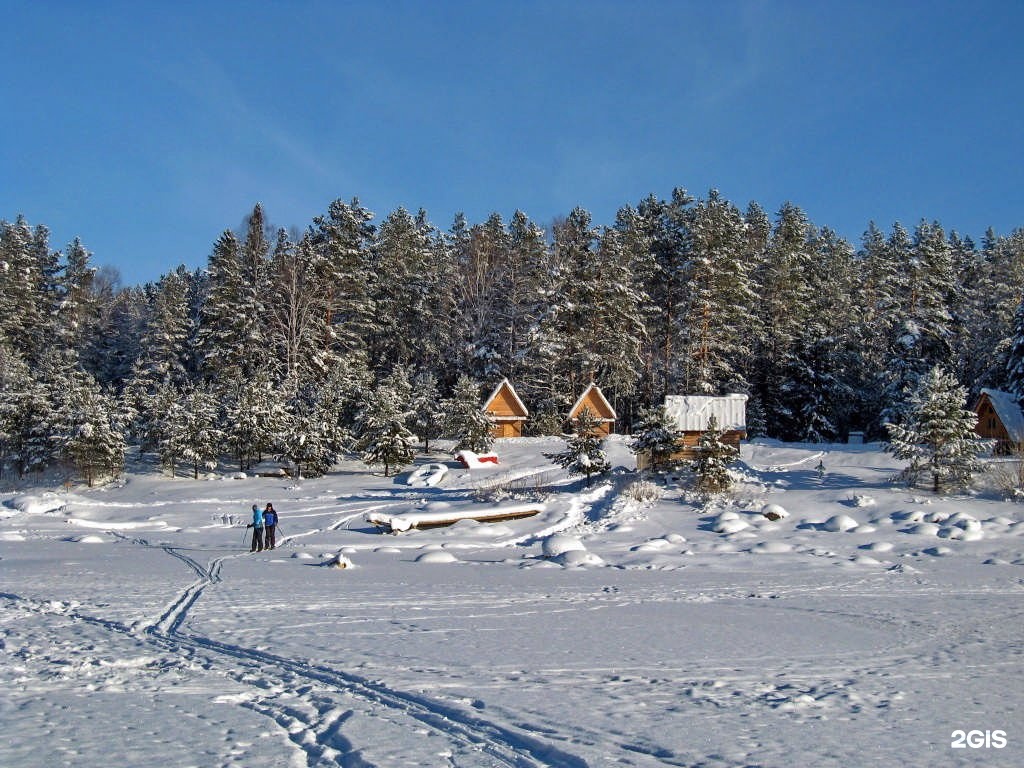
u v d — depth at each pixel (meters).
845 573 22.03
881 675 10.52
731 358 73.56
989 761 7.10
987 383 67.00
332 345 74.88
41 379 66.00
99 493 51.66
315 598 16.52
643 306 74.12
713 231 70.19
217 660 10.73
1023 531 28.59
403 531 32.31
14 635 12.22
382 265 79.25
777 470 45.91
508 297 76.75
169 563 23.03
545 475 48.06
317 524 35.84
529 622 14.12
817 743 7.49
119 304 97.19
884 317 71.00
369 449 56.34
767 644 12.47
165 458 56.91
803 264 81.75
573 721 8.05
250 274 75.31
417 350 79.94
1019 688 9.92
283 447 56.00
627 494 37.62
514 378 73.75
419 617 14.46
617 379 69.25
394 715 8.21
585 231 71.50
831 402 68.12
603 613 15.29
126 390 66.38
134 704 8.49
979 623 14.66
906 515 31.66
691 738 7.57
